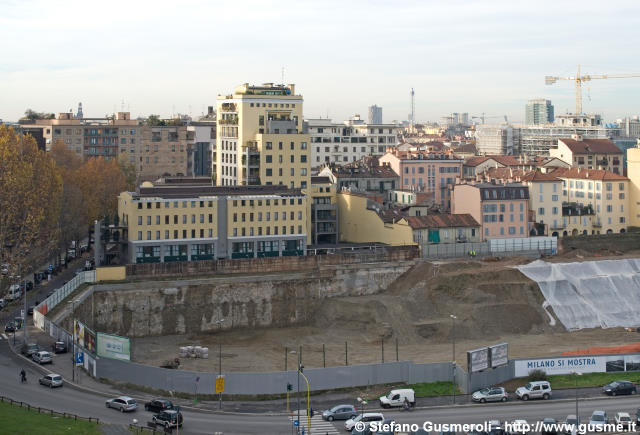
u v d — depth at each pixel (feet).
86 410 469.98
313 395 530.27
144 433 432.25
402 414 491.31
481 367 539.29
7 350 588.91
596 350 615.57
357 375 542.16
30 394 493.77
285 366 604.90
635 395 527.40
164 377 522.88
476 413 492.95
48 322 623.77
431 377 556.10
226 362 625.41
